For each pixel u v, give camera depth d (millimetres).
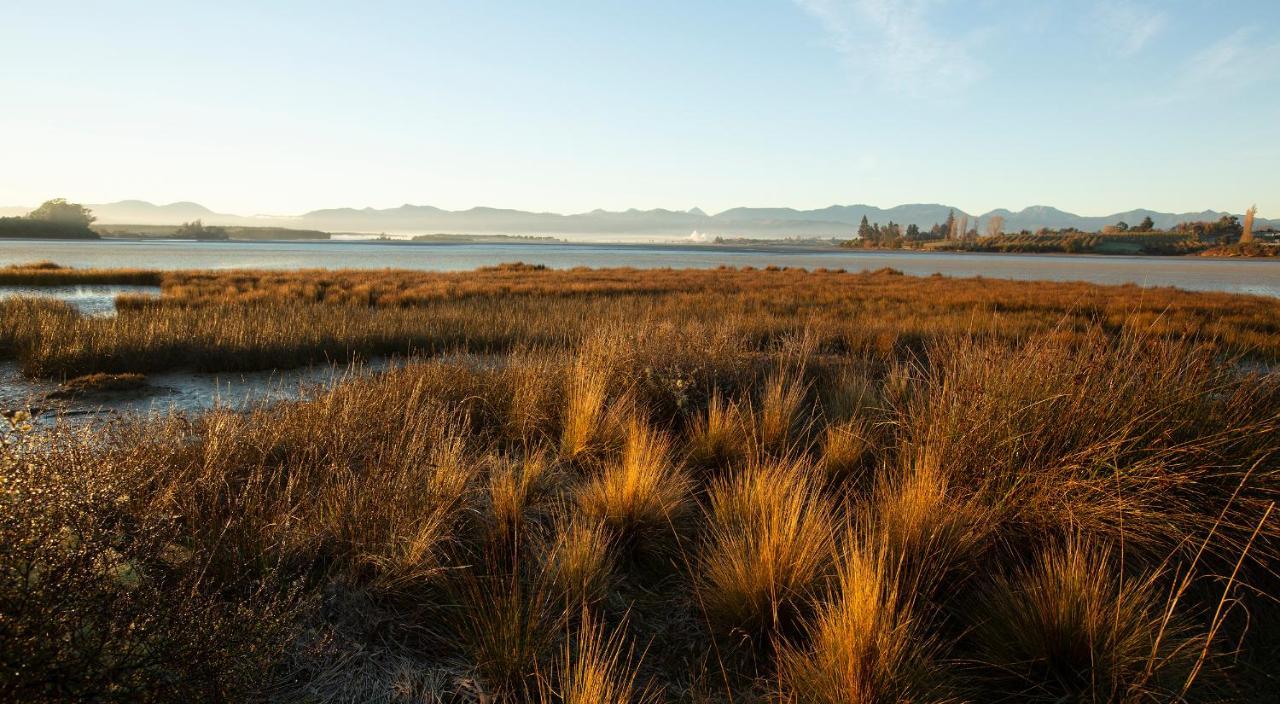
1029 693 2541
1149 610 2889
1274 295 32375
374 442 4320
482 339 11336
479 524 3514
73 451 2613
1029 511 3424
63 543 2021
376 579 2842
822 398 6543
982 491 3457
